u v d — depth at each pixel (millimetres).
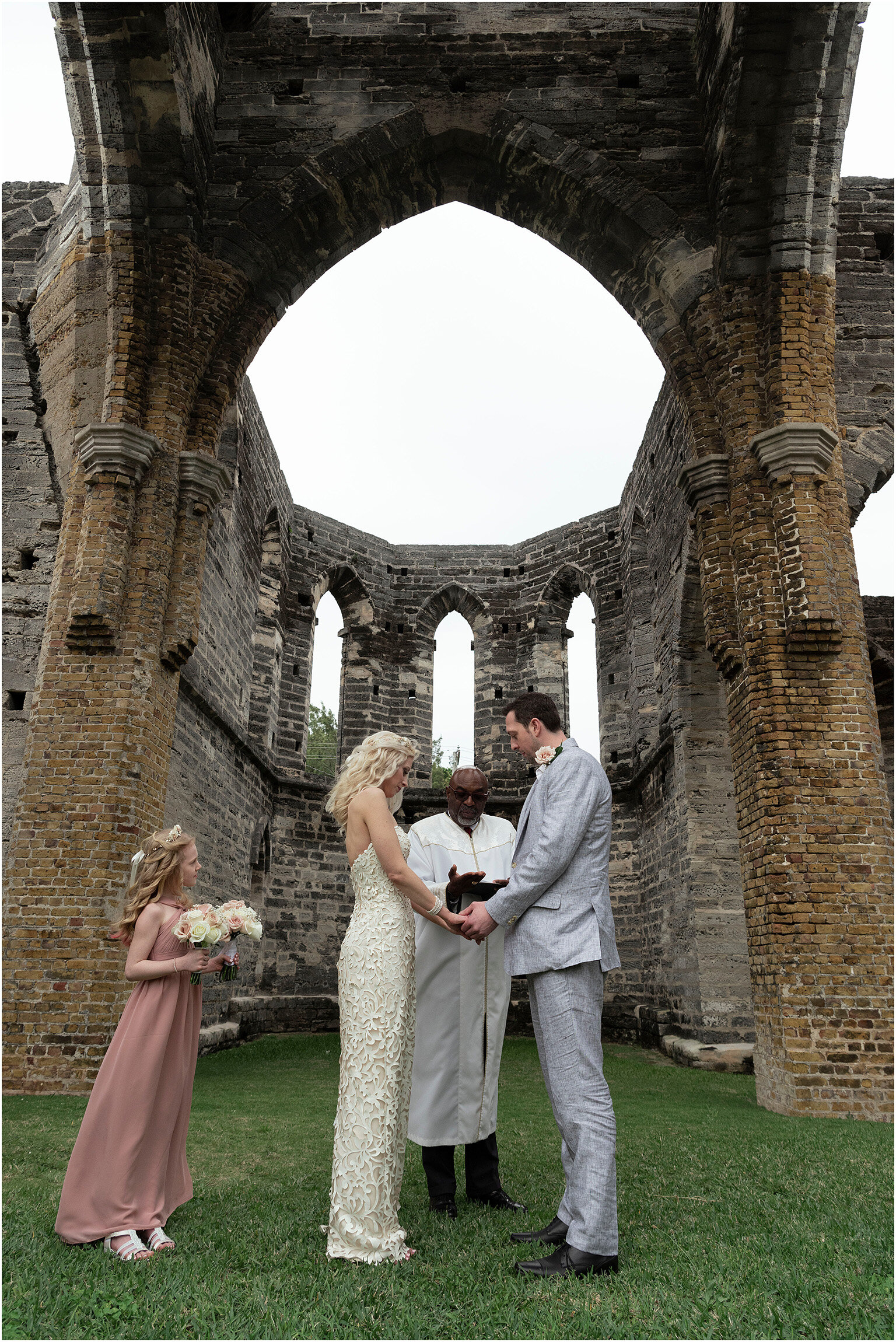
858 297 10438
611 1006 15008
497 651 19031
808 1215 3148
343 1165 2850
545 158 10227
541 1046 2967
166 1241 2877
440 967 3693
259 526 15688
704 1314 2146
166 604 9016
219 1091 7750
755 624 8352
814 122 8797
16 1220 3133
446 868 3855
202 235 10016
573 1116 2791
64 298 10742
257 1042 12883
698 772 12375
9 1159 4352
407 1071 3053
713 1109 7191
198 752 11711
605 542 17766
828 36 8461
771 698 8070
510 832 4055
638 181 10078
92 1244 2855
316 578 18406
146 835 8453
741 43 8586
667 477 13688
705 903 11781
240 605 14281
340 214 10672
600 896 3066
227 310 9922
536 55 10688
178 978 3295
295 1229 3068
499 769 18141
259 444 15492
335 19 10875
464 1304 2281
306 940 16188
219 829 12773
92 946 7695
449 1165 3551
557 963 2904
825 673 8109
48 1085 7305
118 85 9141
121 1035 3164
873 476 9867
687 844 12164
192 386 9562
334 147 10398
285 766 16906
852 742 7902
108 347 9281
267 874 16016
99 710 8391
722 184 9289
